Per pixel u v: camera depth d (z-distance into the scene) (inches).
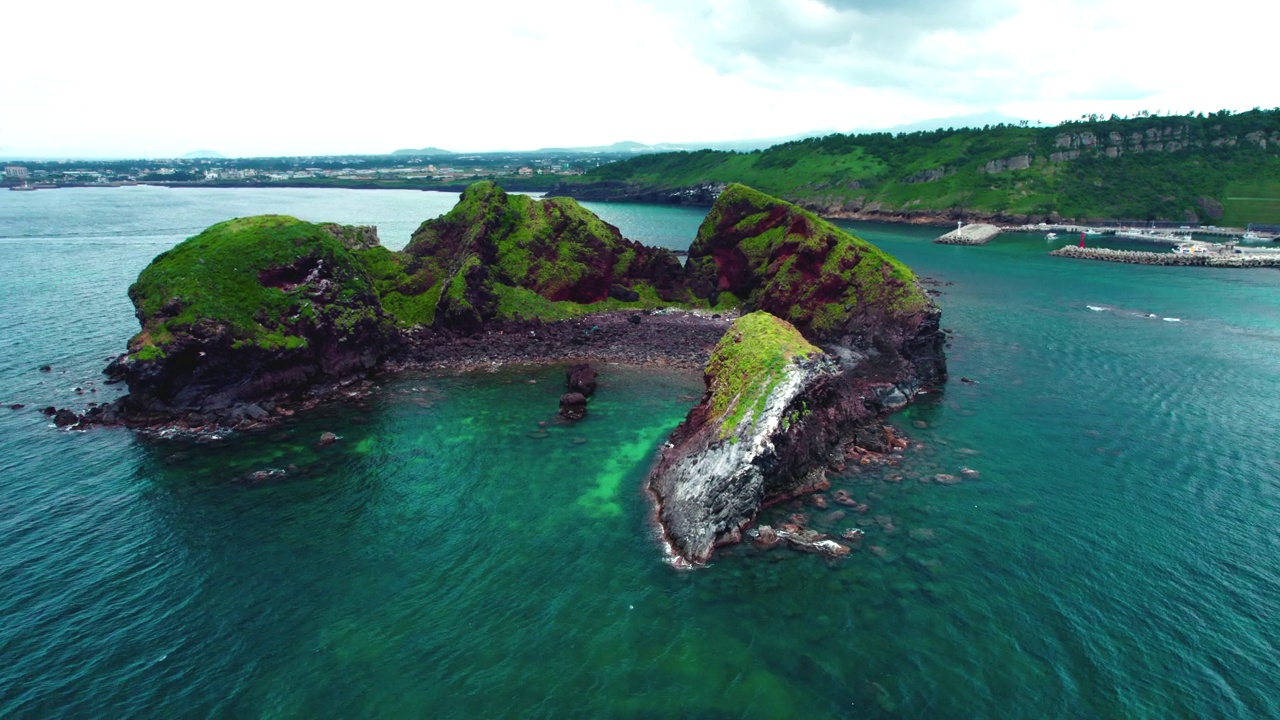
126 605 1416.1
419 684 1221.7
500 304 3649.1
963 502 1838.1
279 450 2161.7
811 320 3319.4
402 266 3846.0
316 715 1151.6
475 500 1868.8
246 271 2755.9
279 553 1610.5
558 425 2391.7
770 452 1777.8
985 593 1462.8
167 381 2410.2
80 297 3986.2
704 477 1754.4
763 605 1438.2
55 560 1560.0
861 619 1389.0
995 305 4173.2
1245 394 2608.3
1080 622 1373.0
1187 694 1191.6
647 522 1769.2
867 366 2849.4
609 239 4315.9
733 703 1179.3
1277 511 1772.9
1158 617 1385.3
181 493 1876.2
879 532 1700.3
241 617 1389.0
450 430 2338.8
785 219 4106.8
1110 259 5900.6
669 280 4355.3
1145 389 2677.2
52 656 1269.7
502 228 4040.4
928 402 2573.8
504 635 1349.7
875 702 1176.8
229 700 1181.1
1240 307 4074.8
